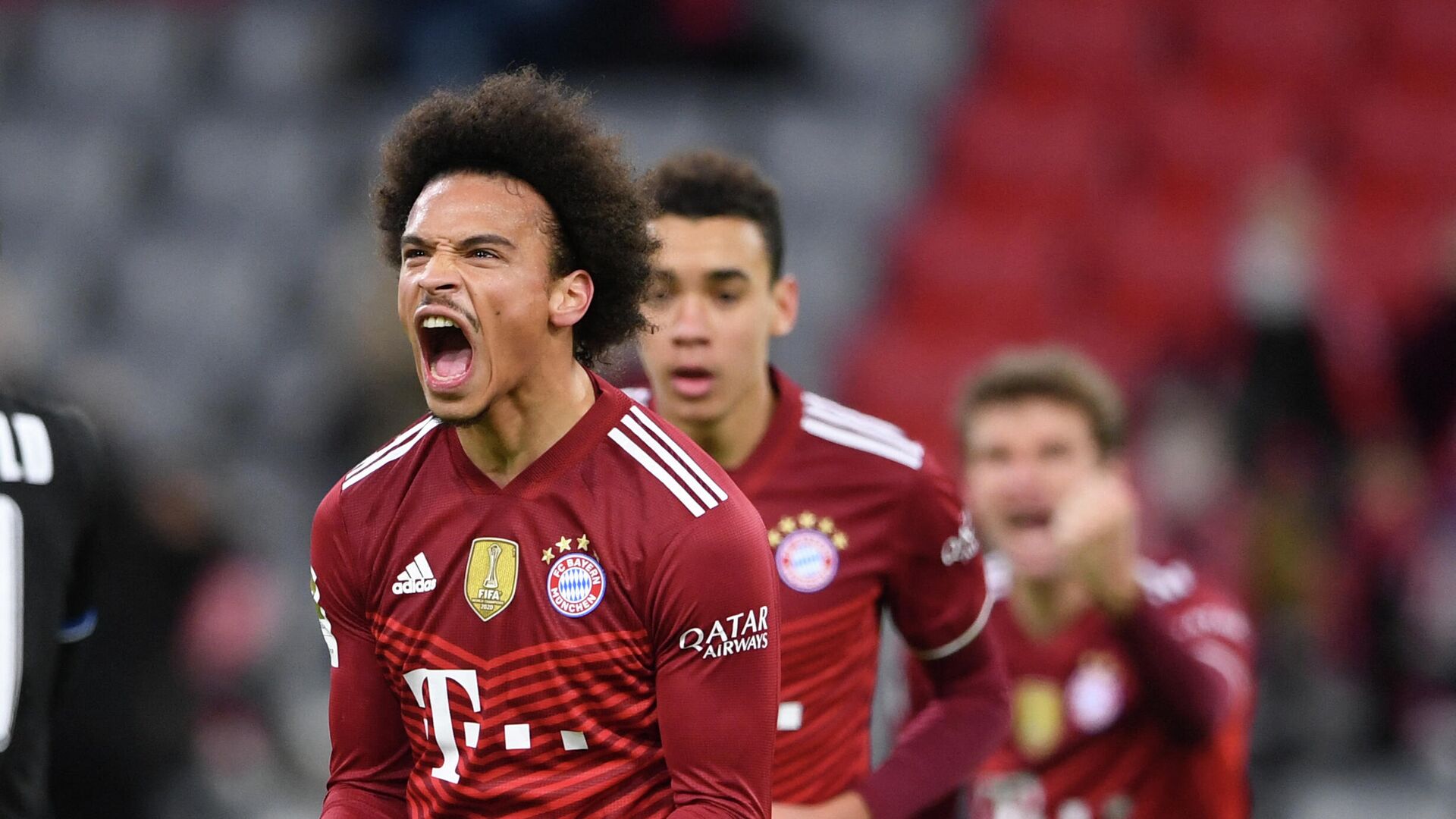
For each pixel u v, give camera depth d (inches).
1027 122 1545.3
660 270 438.9
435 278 340.8
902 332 1393.9
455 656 359.3
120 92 1596.9
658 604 349.1
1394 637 1117.1
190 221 1478.8
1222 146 1547.7
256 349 1366.9
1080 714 593.6
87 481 457.1
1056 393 599.5
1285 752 966.4
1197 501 1077.8
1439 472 1262.3
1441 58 1636.3
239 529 1054.4
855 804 464.8
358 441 1064.2
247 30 1608.0
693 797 348.8
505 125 353.7
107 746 727.7
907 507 481.7
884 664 578.9
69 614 473.4
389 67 1561.3
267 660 1026.7
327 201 1465.3
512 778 358.3
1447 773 1040.8
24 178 1508.4
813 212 1454.2
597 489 357.4
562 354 361.7
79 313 1408.7
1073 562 539.5
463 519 361.7
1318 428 1174.3
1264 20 1641.2
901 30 1604.3
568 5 1509.6
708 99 1497.3
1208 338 1396.4
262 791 983.0
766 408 487.5
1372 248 1473.9
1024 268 1429.6
